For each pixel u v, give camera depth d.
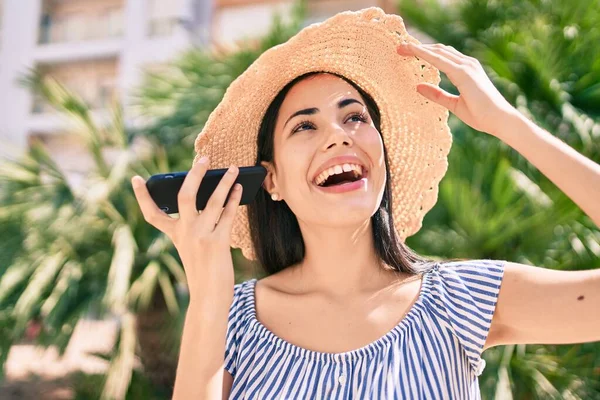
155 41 9.45
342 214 1.31
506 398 2.65
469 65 1.34
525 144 1.20
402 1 4.36
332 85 1.43
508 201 3.03
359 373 1.22
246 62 4.35
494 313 1.29
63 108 4.52
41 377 5.94
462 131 3.39
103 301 3.54
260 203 1.61
